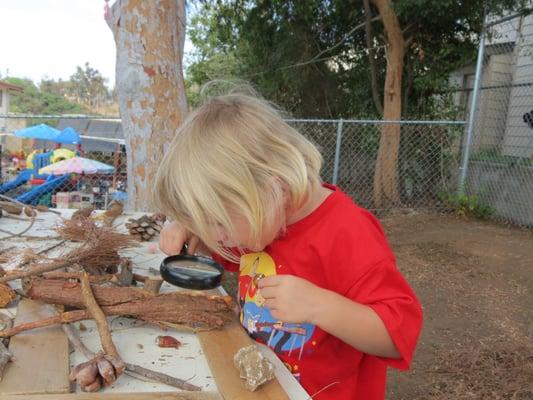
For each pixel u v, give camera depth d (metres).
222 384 0.90
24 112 46.12
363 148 8.52
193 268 1.29
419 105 8.59
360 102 9.79
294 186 0.97
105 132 16.88
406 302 0.99
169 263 1.30
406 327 0.97
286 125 1.09
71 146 15.72
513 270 4.87
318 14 9.56
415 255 5.37
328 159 8.44
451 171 7.95
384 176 7.83
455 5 7.46
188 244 1.45
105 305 1.15
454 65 8.19
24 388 0.86
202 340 1.09
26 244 1.77
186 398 0.85
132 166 3.64
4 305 1.23
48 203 7.90
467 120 7.51
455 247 5.65
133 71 3.53
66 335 1.06
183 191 0.92
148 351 1.06
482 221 7.08
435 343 3.31
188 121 1.06
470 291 4.32
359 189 8.42
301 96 10.56
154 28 3.52
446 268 4.93
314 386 1.19
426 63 8.44
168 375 0.94
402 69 8.04
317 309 0.95
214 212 0.91
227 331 1.14
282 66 10.31
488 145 7.75
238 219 0.92
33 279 1.21
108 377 0.88
